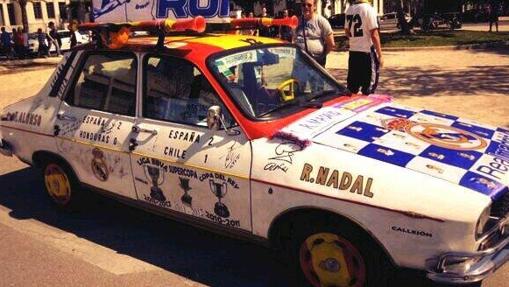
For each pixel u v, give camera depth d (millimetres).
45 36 26297
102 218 5062
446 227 2842
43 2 54219
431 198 2893
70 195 4969
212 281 3840
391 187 2996
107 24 4332
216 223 3791
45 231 4809
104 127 4379
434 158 3195
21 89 14453
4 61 23969
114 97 4414
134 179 4195
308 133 3465
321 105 3924
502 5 52250
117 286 3811
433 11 38594
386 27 42031
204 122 3812
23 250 4441
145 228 4820
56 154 4828
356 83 7066
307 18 7352
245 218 3586
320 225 3305
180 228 4793
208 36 4461
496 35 25109
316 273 3436
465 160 3213
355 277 3285
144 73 4191
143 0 4582
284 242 3604
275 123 3604
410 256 2988
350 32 6891
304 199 3234
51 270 4086
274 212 3396
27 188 5992
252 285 3766
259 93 3871
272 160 3395
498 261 3018
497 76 11820
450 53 17844
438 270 2934
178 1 4480
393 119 3795
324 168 3209
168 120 4008
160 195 4055
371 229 3041
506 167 3232
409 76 12641
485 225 2963
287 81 4133
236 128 3635
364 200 3029
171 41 4289
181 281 3854
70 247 4473
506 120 7691
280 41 4562
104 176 4449
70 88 4789
